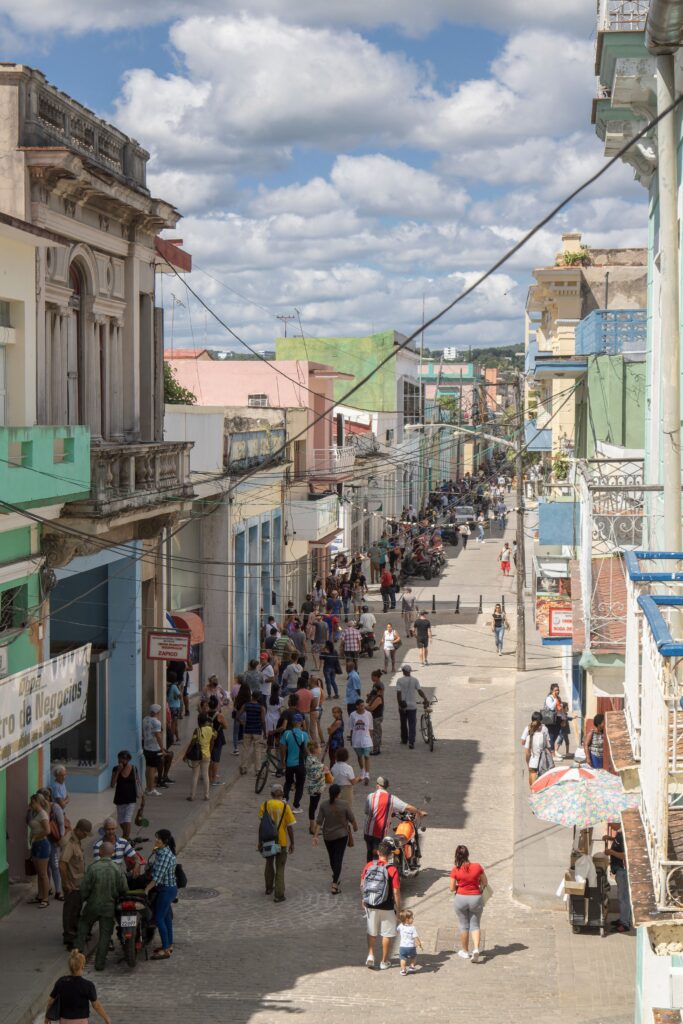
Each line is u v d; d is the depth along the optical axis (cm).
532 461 6044
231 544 3012
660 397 1892
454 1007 1333
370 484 5481
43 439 1630
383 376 6894
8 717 1417
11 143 1773
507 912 1664
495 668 3531
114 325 2208
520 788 2245
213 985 1397
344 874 1825
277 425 3641
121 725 2194
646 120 1777
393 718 2925
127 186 2080
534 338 6419
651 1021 782
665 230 1145
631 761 863
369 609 4438
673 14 977
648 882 687
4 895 1574
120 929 1445
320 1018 1300
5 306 1725
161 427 2417
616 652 1736
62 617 2206
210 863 1861
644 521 2059
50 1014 1169
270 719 2512
